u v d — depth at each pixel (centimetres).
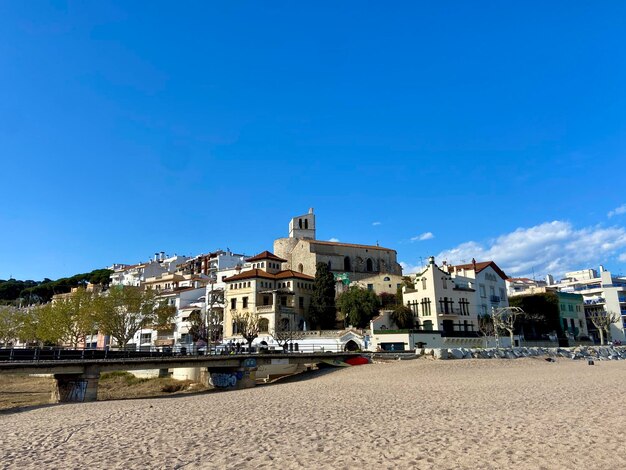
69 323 8775
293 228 13575
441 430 2109
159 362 5484
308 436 2120
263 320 8969
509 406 2786
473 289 9019
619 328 12212
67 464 1761
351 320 8969
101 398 5584
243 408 3288
